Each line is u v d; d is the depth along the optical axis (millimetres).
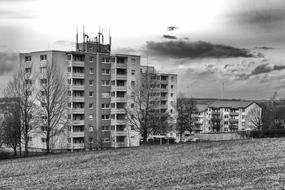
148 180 36156
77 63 124125
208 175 36312
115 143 128125
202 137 107375
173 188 31703
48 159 61062
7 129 91188
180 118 138875
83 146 121250
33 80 119375
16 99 95125
